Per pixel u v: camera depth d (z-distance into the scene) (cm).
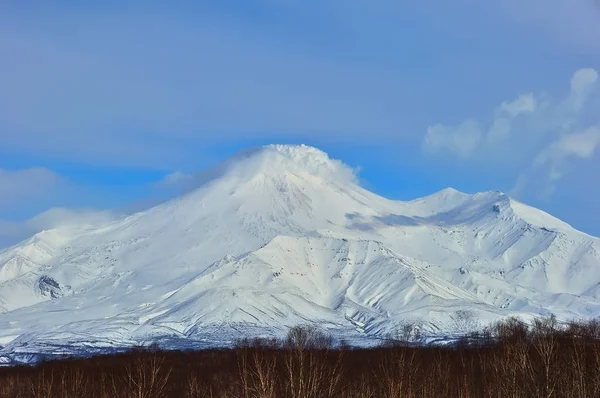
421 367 12388
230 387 11719
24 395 13050
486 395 11275
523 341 12131
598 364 10075
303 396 9812
